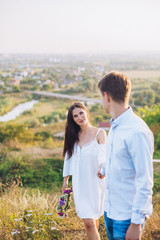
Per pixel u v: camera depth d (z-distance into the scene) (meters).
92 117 58.00
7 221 2.70
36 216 2.85
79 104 2.41
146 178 1.39
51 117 62.34
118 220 1.56
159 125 7.49
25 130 11.79
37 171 5.69
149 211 1.40
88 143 2.33
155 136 7.23
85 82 122.50
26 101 100.12
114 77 1.58
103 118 57.47
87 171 2.28
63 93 116.06
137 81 119.75
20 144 9.59
